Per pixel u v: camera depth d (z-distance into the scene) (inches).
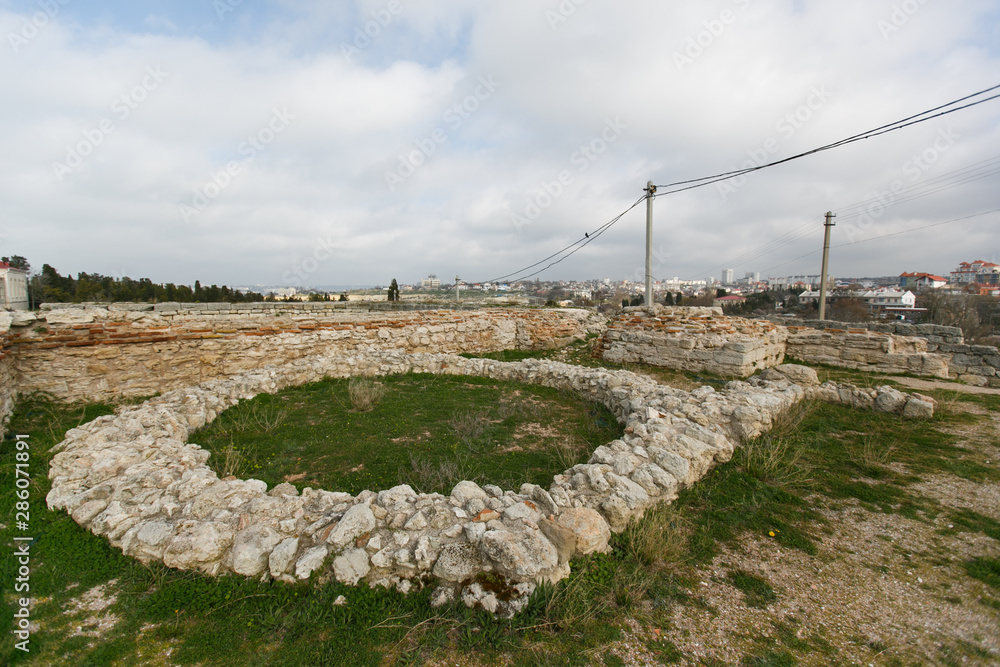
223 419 259.1
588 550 126.2
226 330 373.4
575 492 149.1
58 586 117.0
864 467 189.2
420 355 409.4
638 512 144.7
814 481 177.8
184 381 352.2
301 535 123.0
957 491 169.8
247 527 125.2
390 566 115.7
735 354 391.9
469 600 108.6
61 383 298.8
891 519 151.4
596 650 98.1
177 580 117.6
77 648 98.6
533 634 102.4
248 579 117.2
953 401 279.6
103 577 120.8
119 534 131.8
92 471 159.3
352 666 94.7
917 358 415.2
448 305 732.7
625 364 465.7
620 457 166.4
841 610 110.7
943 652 97.3
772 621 107.2
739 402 233.3
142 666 94.7
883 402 262.1
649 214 612.4
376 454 207.8
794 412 252.2
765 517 152.9
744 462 190.2
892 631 103.7
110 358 317.7
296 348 415.2
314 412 274.1
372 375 380.2
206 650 98.7
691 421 212.5
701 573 125.1
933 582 120.3
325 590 113.0
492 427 246.5
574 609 107.6
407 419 260.2
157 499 141.0
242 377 311.4
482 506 132.2
